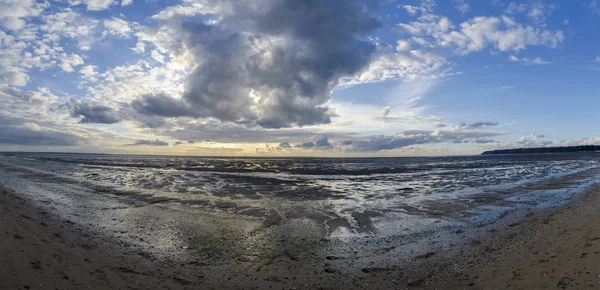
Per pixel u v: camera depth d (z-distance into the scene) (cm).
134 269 774
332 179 3219
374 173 4112
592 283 580
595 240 845
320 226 1274
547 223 1204
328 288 707
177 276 754
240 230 1202
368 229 1232
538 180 3000
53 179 2798
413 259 892
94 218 1323
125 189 2233
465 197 1998
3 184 2291
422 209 1616
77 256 804
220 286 708
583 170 4269
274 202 1791
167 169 4312
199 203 1731
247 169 4591
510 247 930
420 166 6088
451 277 736
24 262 683
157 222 1298
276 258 904
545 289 591
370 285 720
